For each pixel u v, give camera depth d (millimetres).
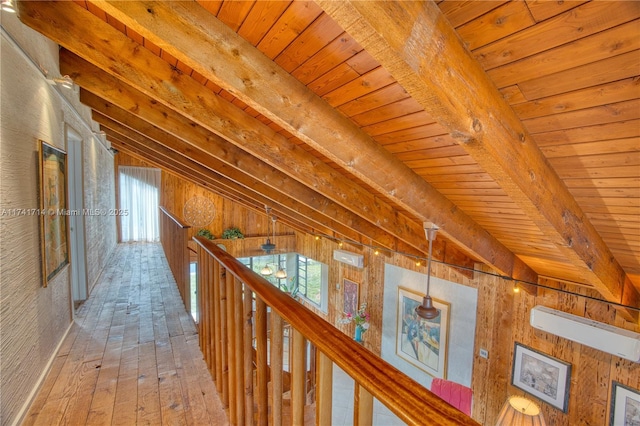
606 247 2289
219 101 2184
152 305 3754
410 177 2422
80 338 2848
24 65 2061
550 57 1138
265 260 9938
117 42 1797
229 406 1793
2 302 1679
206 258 2336
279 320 1135
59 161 2775
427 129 1802
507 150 1437
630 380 3025
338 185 2971
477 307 4391
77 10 1699
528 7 1008
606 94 1193
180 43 1343
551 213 1775
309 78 1678
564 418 3490
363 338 6477
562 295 3523
